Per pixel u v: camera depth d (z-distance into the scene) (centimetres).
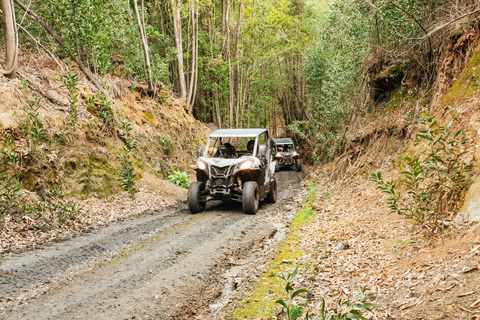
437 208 423
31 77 939
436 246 371
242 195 843
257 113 2873
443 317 245
